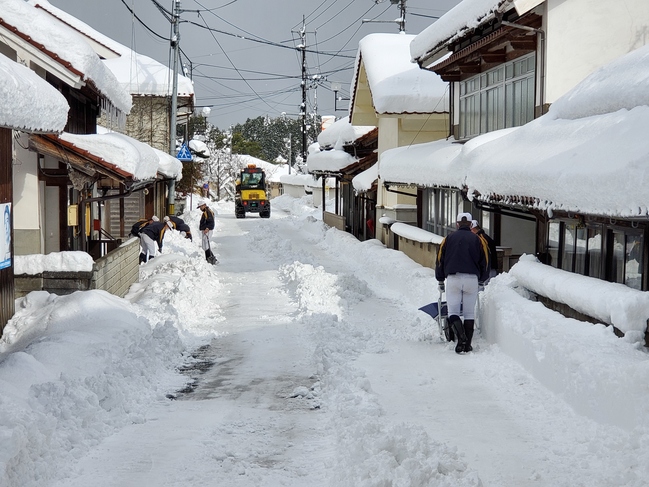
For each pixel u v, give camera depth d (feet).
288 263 75.25
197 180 202.59
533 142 36.19
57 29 50.44
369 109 94.63
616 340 25.08
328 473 19.22
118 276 52.95
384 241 88.28
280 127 481.46
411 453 19.17
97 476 19.04
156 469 19.56
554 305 34.22
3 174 39.81
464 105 64.39
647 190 21.61
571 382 24.14
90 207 64.49
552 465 19.63
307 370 31.71
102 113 75.97
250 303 51.60
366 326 41.70
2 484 16.33
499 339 33.30
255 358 34.22
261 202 174.19
